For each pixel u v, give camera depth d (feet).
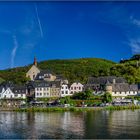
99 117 445.37
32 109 571.28
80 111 554.46
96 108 580.30
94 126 352.90
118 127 343.67
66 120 412.57
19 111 575.79
